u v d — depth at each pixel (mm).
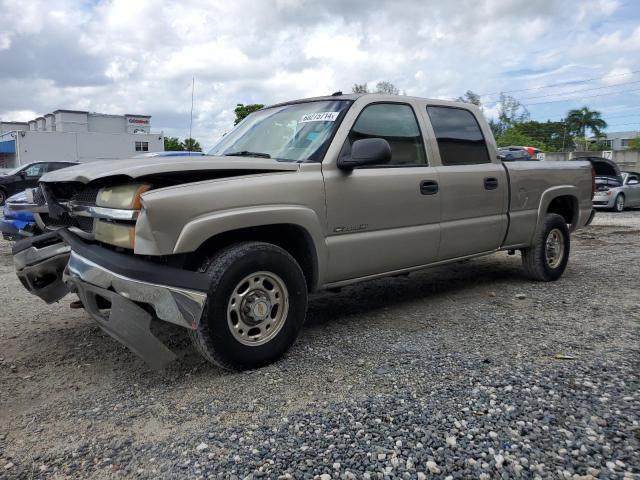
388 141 4387
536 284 5965
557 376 3238
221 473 2340
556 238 6105
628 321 4449
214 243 3512
